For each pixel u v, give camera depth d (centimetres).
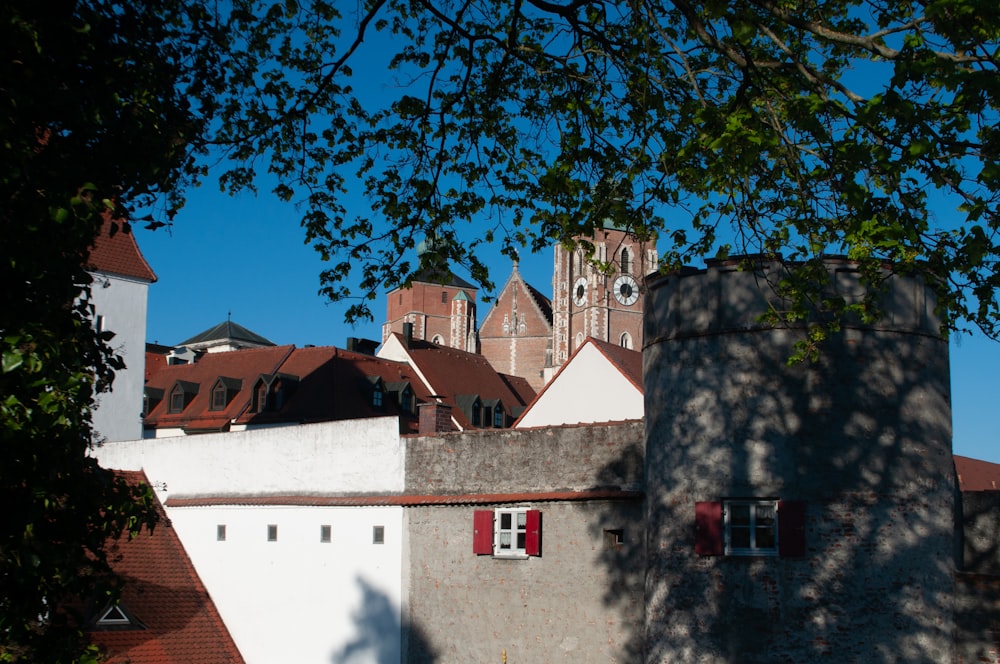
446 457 2770
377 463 2920
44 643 1377
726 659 2045
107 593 1430
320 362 6019
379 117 1972
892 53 1212
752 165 1446
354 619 2884
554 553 2523
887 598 1983
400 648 2772
